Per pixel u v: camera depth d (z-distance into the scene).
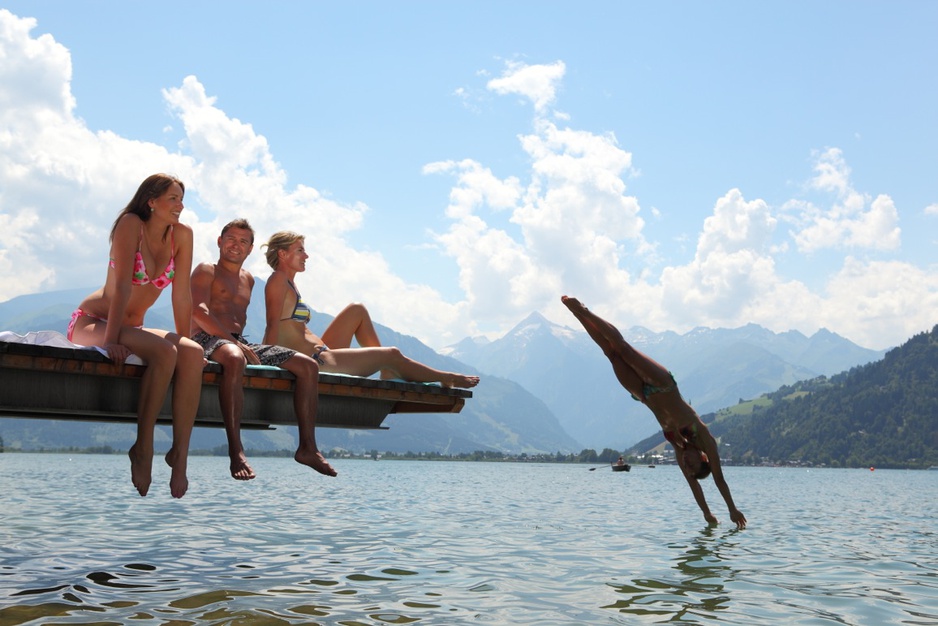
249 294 9.27
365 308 10.43
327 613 5.63
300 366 7.84
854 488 53.06
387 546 10.12
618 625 5.62
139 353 6.78
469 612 5.89
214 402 7.76
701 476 13.18
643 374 11.41
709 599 6.77
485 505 20.92
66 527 11.82
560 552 9.91
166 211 7.04
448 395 9.57
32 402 6.54
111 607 5.72
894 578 8.23
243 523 13.04
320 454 7.82
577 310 10.95
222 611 5.61
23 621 5.24
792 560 9.58
